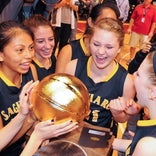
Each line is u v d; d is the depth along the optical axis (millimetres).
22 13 2947
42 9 3053
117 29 1570
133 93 1650
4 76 1547
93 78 1669
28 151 1210
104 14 2068
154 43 2018
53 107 1170
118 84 1651
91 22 2074
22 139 1604
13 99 1567
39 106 1196
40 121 1264
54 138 1242
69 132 1270
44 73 2002
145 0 5340
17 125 1369
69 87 1199
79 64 1708
